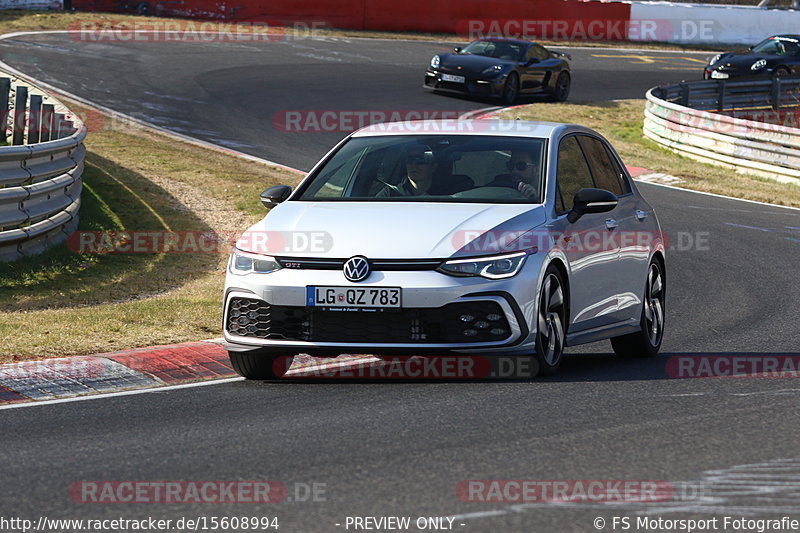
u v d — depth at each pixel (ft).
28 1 424.46
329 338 84.79
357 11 479.82
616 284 100.83
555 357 90.53
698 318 131.85
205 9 452.35
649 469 63.26
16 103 210.79
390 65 393.70
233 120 284.61
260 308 86.38
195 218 190.39
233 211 197.36
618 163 109.81
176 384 90.94
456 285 83.10
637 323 106.01
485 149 97.19
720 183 265.75
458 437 70.59
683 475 62.03
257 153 250.37
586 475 61.98
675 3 565.53
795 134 274.98
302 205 93.61
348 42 441.27
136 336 107.86
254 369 90.79
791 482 60.90
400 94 337.52
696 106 361.71
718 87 368.68
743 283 156.97
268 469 63.77
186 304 127.13
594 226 96.84
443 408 78.84
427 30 495.00
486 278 83.71
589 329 97.04
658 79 442.91
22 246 143.95
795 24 581.12
